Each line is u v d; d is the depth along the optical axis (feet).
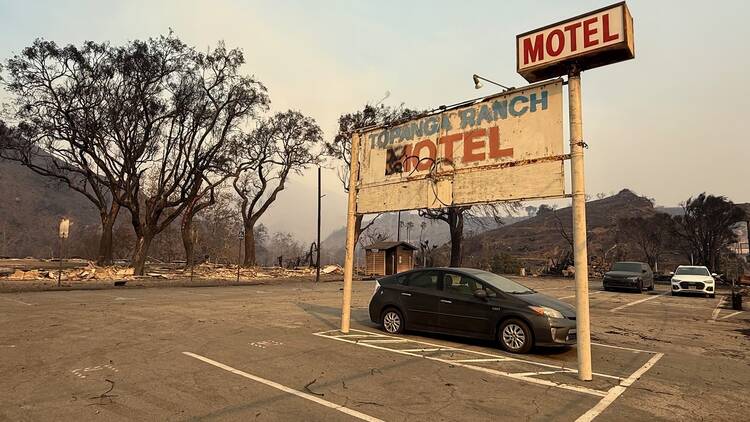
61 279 83.66
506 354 26.43
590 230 294.05
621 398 18.79
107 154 98.99
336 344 28.22
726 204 142.51
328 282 107.55
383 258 144.77
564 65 23.17
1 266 112.98
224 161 111.04
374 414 16.14
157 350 25.50
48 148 99.04
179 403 16.74
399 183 31.30
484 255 246.68
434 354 26.02
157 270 120.67
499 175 25.49
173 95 99.50
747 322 45.75
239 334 30.94
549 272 168.35
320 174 120.57
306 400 17.44
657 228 161.99
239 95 107.34
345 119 145.59
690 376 22.94
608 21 21.27
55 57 91.97
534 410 17.01
